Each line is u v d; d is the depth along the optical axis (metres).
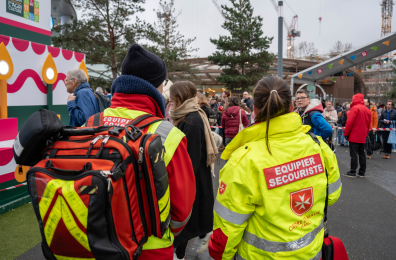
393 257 2.61
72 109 2.81
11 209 3.42
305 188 1.19
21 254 2.49
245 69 24.77
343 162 7.20
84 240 0.85
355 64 13.39
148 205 1.00
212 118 6.16
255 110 1.31
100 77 17.28
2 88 3.41
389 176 5.68
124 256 0.87
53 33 16.94
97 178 0.83
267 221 1.15
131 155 0.94
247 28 23.09
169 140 1.12
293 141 1.21
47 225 0.89
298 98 3.87
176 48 19.98
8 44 3.55
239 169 1.18
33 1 4.51
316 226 1.23
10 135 3.46
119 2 16.23
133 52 1.22
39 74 4.05
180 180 1.14
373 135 8.07
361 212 3.72
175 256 2.28
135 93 1.22
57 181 0.88
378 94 39.84
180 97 2.15
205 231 2.24
